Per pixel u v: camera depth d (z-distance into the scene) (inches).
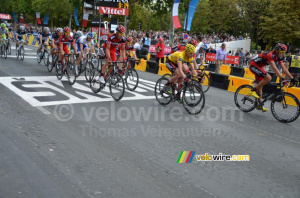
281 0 1041.5
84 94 305.0
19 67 455.2
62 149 162.1
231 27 1519.4
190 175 145.9
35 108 236.5
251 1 1160.8
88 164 147.3
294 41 1165.1
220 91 403.9
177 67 271.0
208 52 717.3
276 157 177.6
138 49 721.6
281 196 132.8
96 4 761.6
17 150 155.1
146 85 394.6
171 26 989.2
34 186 123.2
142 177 139.3
